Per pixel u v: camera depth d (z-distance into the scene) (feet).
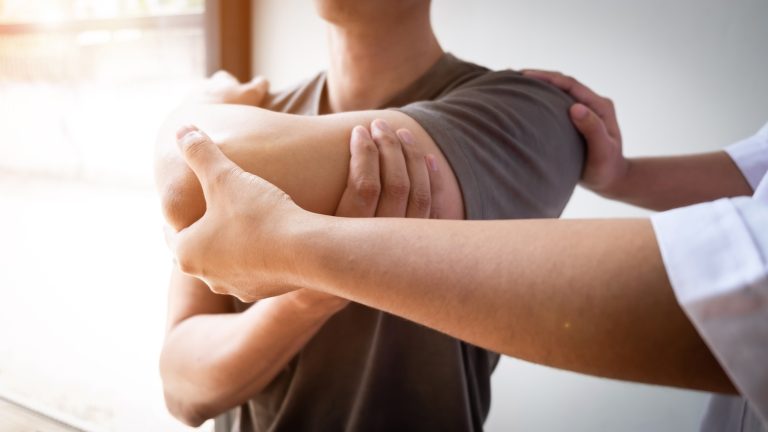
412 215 2.15
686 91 4.23
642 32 4.30
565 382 4.90
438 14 5.05
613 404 4.71
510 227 1.64
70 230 9.13
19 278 7.82
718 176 3.15
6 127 10.58
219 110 2.35
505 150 2.38
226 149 2.12
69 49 9.16
